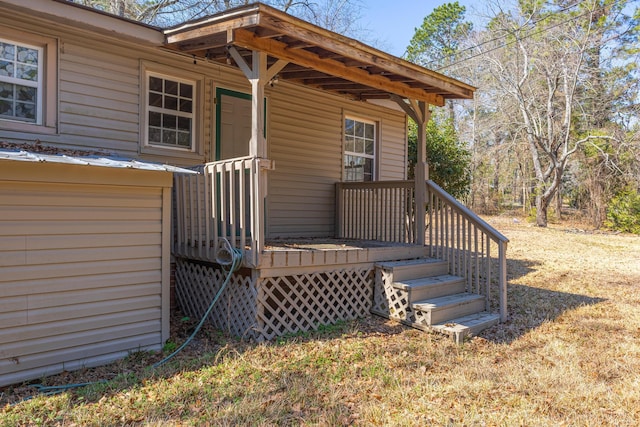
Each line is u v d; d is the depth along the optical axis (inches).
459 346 176.7
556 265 382.6
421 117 252.5
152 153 216.1
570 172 846.5
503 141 910.4
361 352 165.2
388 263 219.0
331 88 285.7
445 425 114.2
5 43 178.1
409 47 1144.2
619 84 749.9
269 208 268.5
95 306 149.7
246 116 256.1
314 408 121.3
